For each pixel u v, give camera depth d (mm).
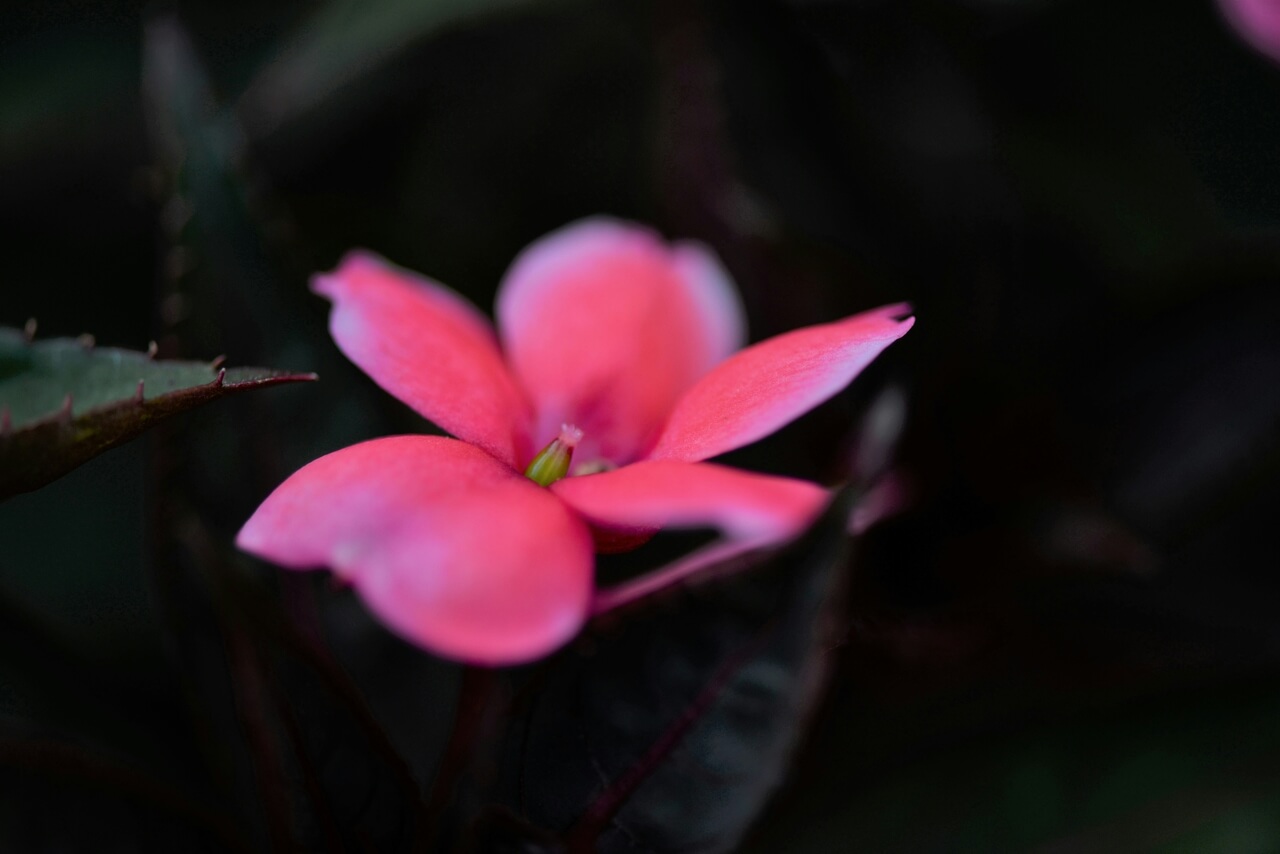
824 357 275
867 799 324
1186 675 329
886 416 308
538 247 309
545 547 260
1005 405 342
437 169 374
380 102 371
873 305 344
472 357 289
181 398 265
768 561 292
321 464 266
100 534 351
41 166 362
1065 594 342
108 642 330
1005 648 337
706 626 293
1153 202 365
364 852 294
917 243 351
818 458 339
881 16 350
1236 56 372
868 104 352
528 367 300
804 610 289
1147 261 361
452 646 255
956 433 340
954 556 336
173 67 310
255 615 292
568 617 257
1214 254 345
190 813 296
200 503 303
